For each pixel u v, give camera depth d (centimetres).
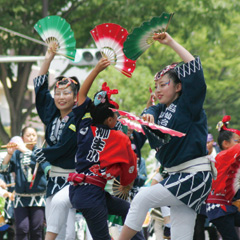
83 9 4162
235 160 1507
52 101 1483
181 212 1191
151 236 2400
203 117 1188
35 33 4006
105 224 1209
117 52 1262
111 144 1198
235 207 1569
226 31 5684
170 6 4091
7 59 3044
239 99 6191
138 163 1802
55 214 1366
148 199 1170
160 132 1161
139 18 4044
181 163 1169
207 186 1174
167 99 1215
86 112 1236
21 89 4216
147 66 5675
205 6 4162
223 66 5878
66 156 1400
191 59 1168
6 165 1898
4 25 3806
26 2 3897
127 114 1162
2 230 1920
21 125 4241
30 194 1880
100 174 1198
